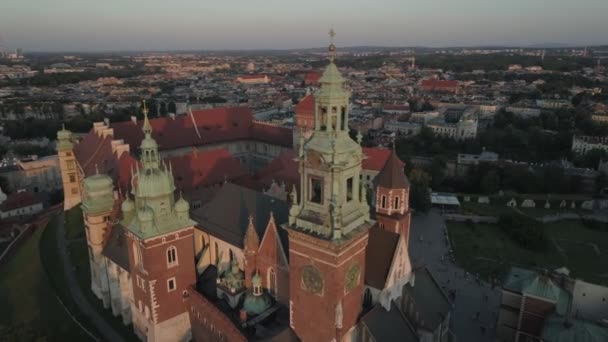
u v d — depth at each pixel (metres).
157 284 71.19
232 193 81.88
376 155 148.25
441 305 74.56
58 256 110.25
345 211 52.50
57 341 81.25
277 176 115.00
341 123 51.66
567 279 79.19
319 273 52.91
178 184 110.56
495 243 132.12
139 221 68.75
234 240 74.25
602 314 75.88
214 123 164.62
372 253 65.81
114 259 81.19
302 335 57.78
